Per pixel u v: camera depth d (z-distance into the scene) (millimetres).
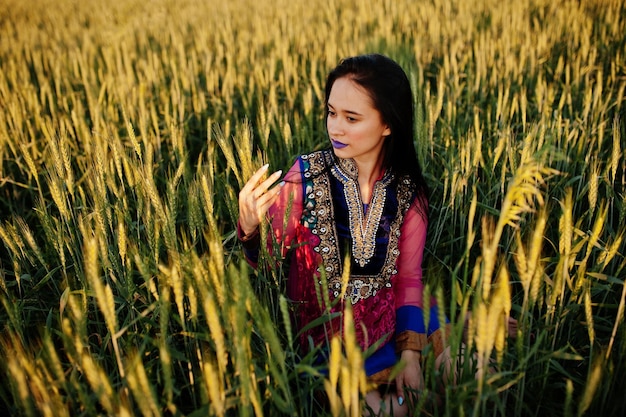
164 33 8930
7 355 1702
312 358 1685
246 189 1821
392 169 2074
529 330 1729
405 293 2203
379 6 8953
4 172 3842
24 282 2635
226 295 1476
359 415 1561
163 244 2639
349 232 2053
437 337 2080
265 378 1683
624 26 6414
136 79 6062
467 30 6707
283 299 1355
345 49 6266
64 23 11367
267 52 6875
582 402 1358
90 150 3391
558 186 2951
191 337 1874
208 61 5336
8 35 9844
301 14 9820
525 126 3479
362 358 1461
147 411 1308
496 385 1781
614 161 2352
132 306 1963
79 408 1727
